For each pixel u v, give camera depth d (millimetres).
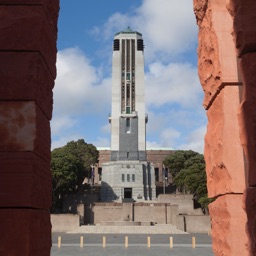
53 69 7074
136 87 108062
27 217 5508
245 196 4891
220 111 7574
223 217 7391
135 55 109688
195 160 97188
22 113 5887
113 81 108438
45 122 6578
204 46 8383
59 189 79625
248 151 4820
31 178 5656
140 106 107250
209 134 8180
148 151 124625
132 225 73625
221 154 7375
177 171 104500
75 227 69062
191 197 84438
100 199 99125
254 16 5000
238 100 7414
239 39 5078
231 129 7344
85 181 117625
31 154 5758
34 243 5668
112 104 107375
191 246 39188
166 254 30969
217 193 7738
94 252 32781
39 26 6168
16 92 5914
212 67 7898
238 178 7168
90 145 103062
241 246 6953
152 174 103688
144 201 95438
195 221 68000
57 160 78750
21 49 6078
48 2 6656
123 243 44094
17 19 6172
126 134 105312
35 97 5930
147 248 36875
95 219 81375
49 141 6805
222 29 7699
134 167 101688
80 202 85938
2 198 5562
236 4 5316
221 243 7523
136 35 111312
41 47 6184
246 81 4895
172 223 78438
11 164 5703
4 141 5793
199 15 8781
